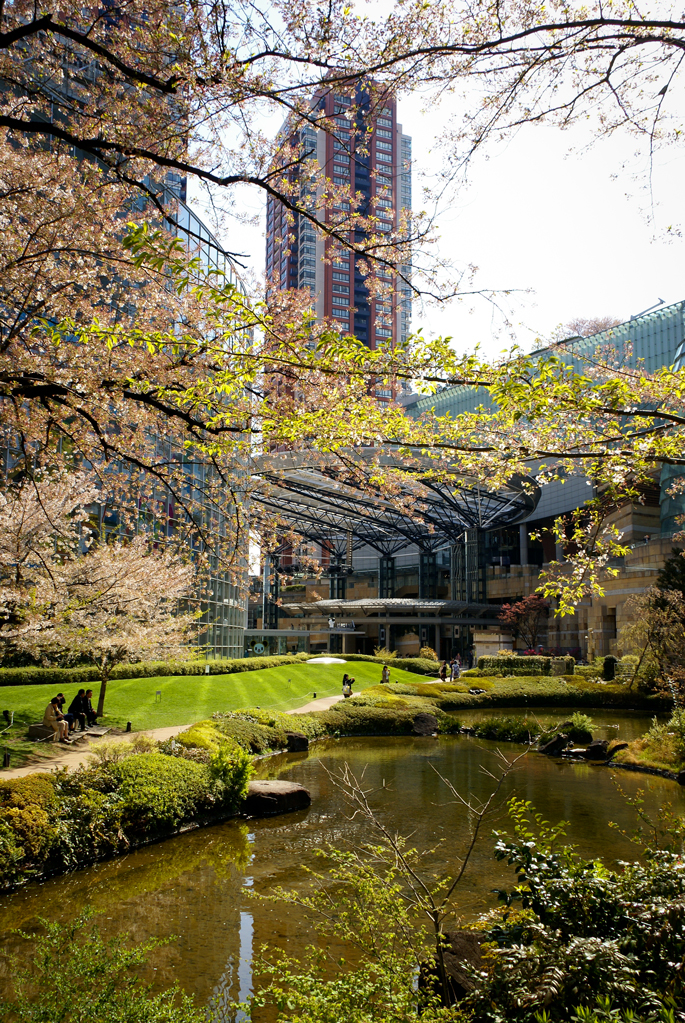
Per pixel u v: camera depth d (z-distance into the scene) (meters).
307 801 15.38
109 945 5.84
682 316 45.91
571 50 4.96
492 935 5.18
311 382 6.09
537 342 6.60
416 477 7.14
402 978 4.93
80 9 6.67
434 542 79.69
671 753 19.78
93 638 18.00
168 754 15.52
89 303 8.05
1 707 19.47
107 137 6.97
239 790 14.89
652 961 4.42
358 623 77.75
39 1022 4.63
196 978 7.25
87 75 7.94
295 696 32.84
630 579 48.44
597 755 21.48
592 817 13.90
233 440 7.05
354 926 6.89
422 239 6.28
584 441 5.79
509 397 5.49
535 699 36.59
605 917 4.96
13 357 7.15
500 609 71.50
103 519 21.81
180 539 10.59
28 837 10.50
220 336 6.39
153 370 7.23
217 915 9.08
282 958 7.68
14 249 7.32
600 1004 3.83
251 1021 6.28
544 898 5.10
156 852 11.98
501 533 84.38
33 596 13.55
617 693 35.56
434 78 5.50
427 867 10.75
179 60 5.99
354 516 61.97
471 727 28.73
